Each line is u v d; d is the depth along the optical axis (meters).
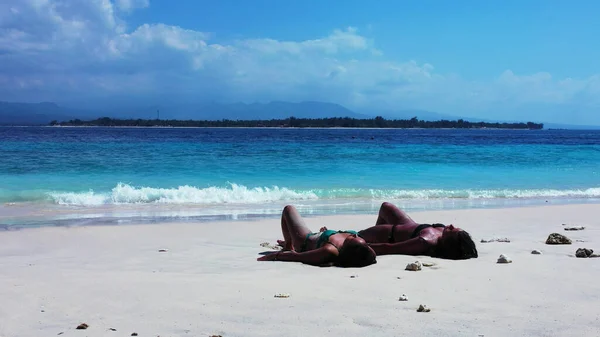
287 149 37.91
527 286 5.68
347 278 6.17
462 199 16.50
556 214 12.79
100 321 4.54
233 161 26.62
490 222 11.46
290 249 7.88
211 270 6.74
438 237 7.59
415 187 18.78
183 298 5.23
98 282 5.91
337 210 13.70
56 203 14.34
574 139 83.56
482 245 8.41
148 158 27.17
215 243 8.99
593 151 41.09
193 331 4.28
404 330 4.29
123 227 10.52
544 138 88.38
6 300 5.15
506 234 9.73
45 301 5.12
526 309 4.85
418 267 6.59
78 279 6.08
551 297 5.25
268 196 16.03
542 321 4.50
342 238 7.17
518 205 15.10
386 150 38.75
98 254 7.94
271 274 6.45
